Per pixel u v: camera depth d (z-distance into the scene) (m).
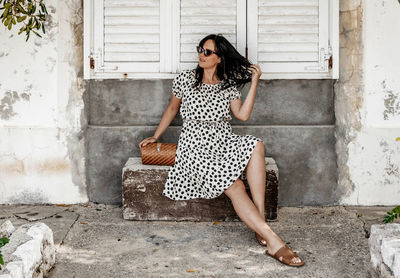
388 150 4.01
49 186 4.10
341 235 3.40
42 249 2.70
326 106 4.12
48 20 3.96
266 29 4.05
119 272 2.84
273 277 2.78
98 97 4.14
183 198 3.61
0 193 4.08
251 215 3.15
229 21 4.06
